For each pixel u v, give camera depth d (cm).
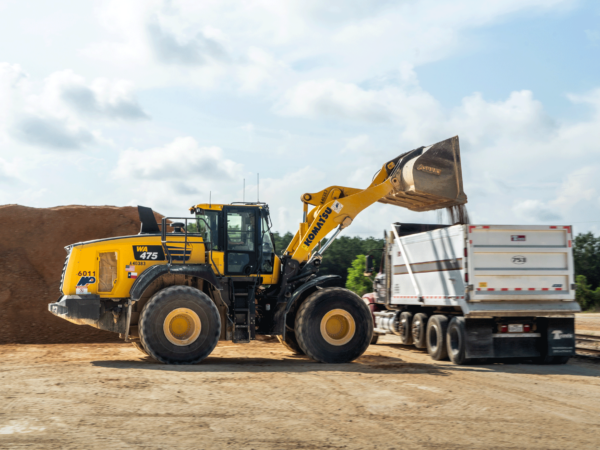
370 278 1622
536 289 1045
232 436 514
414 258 1265
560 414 635
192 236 1098
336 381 816
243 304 1106
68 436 503
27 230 1948
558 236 1061
